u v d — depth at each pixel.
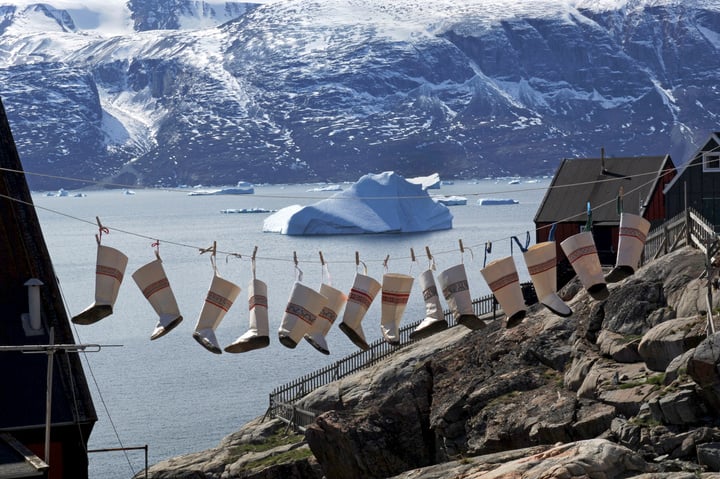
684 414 22.12
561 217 55.62
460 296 19.33
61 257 196.88
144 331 93.31
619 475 18.14
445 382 30.67
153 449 51.25
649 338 25.97
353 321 19.66
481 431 27.38
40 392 24.06
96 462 49.41
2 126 27.73
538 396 27.48
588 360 27.67
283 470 31.30
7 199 26.80
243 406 59.59
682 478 17.69
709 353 21.84
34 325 25.27
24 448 20.78
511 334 31.86
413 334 19.50
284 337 19.14
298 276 19.53
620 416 24.28
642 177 55.72
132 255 192.75
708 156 48.69
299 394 43.09
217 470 35.38
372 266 151.88
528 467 18.73
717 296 26.61
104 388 66.62
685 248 32.47
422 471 21.48
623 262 19.30
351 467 28.05
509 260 19.30
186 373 70.50
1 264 26.38
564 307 19.05
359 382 38.62
